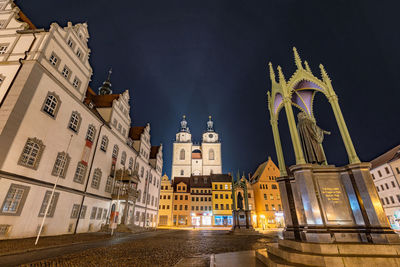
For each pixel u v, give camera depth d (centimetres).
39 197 1775
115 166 3212
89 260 905
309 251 612
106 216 2905
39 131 1816
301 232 731
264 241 1792
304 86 1071
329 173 741
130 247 1355
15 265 789
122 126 3544
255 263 750
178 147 9406
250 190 6341
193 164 9150
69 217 2142
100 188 2766
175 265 802
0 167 1477
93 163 2616
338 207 693
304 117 1003
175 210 6338
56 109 2031
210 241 1808
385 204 4762
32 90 1766
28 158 1708
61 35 2195
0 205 1457
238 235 2567
